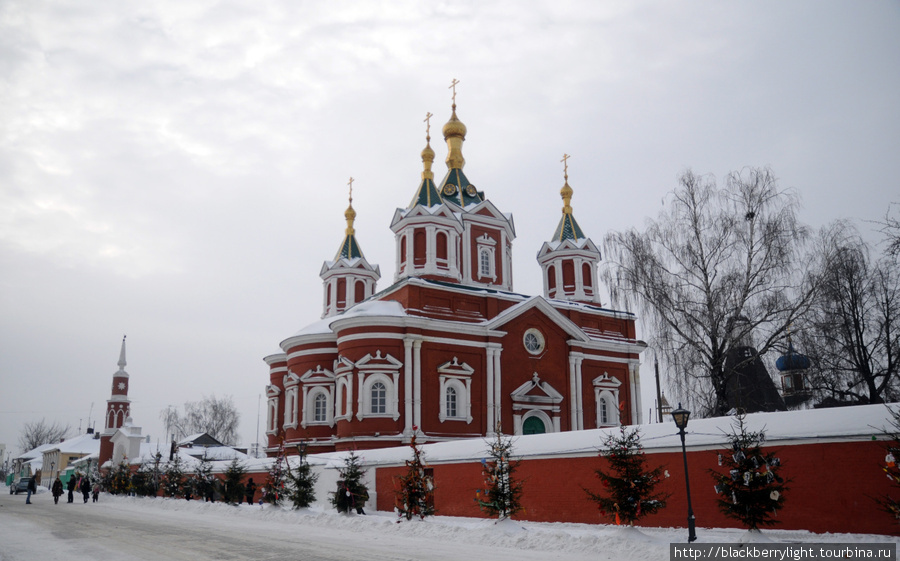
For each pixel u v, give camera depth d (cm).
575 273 5575
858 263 3133
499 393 4572
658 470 2095
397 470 3225
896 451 1582
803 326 3050
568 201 5862
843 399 3416
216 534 2262
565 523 2419
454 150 5631
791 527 1888
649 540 1855
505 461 2462
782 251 3045
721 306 3119
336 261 6288
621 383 5191
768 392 3369
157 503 4334
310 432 4772
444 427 4359
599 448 2339
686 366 3128
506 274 5394
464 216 5266
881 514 1725
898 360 3212
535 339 4888
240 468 3966
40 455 12644
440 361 4472
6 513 3384
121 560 1625
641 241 3388
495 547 1947
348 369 4372
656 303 3241
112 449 7912
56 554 1739
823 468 1845
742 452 1850
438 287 4603
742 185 3262
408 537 2222
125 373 9944
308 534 2297
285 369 5559
